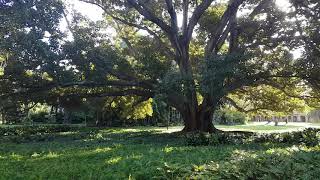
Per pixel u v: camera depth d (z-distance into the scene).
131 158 10.70
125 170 8.65
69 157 11.80
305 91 30.56
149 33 27.41
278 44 24.95
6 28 19.33
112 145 17.20
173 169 7.73
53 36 20.91
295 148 13.60
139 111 38.81
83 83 24.00
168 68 24.62
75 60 22.28
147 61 24.44
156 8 27.66
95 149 14.78
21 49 20.00
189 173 7.39
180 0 26.58
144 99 33.03
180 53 26.03
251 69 23.16
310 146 16.27
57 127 34.78
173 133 27.89
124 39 29.56
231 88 24.16
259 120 93.38
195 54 31.25
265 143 18.86
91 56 22.66
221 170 7.53
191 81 21.72
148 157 10.98
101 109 37.25
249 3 26.09
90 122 53.34
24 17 19.12
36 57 20.75
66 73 22.94
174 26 25.05
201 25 28.86
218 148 15.16
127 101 36.19
